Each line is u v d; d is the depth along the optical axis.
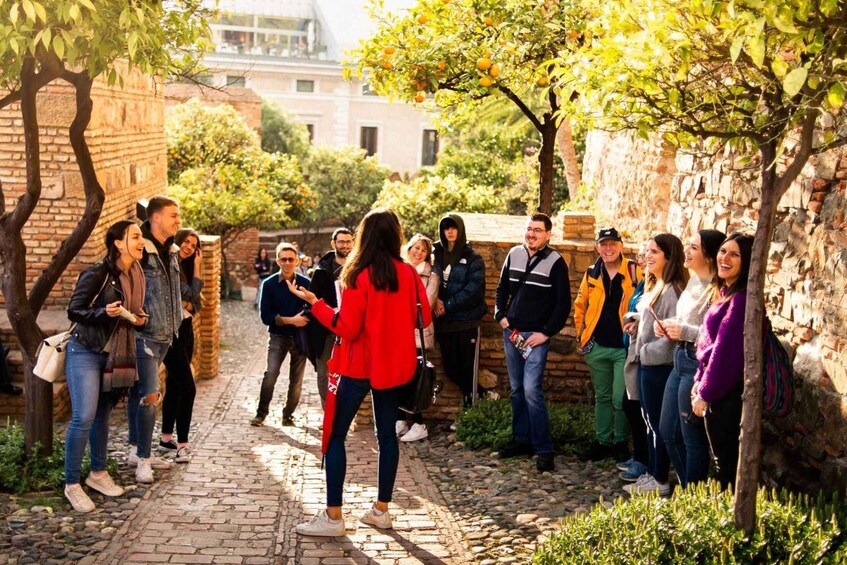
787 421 5.88
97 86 10.98
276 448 8.18
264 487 6.86
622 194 12.16
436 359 8.79
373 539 5.75
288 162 30.94
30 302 6.63
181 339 7.51
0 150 10.38
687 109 4.64
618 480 6.88
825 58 4.14
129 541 5.59
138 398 6.95
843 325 5.32
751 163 5.44
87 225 6.59
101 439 6.37
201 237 12.40
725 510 4.85
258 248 34.66
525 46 8.81
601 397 7.34
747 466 4.58
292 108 48.81
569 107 4.95
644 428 6.82
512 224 10.45
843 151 5.43
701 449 5.73
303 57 51.12
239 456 7.81
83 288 6.01
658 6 4.37
